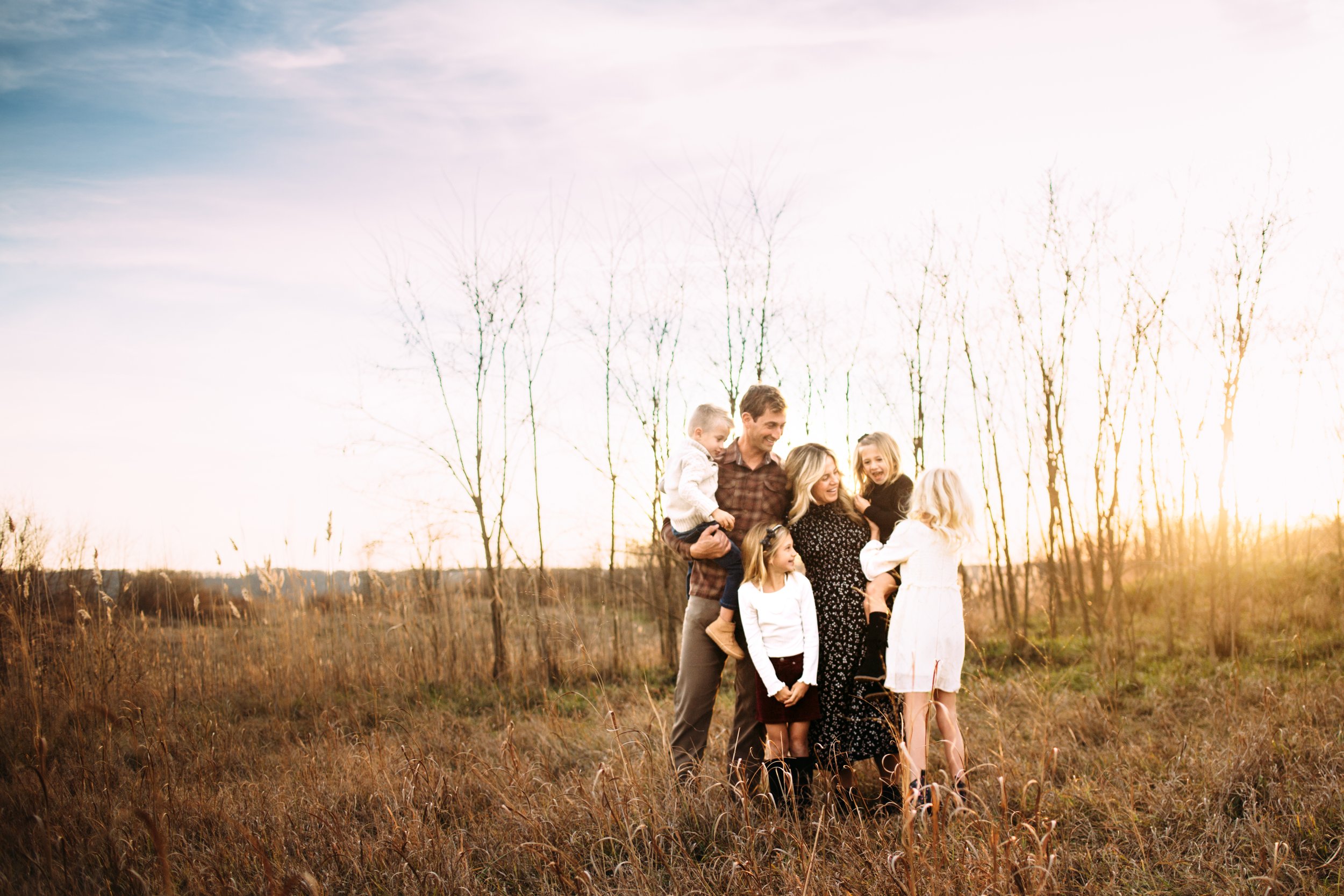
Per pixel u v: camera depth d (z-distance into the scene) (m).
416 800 3.45
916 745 3.29
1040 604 9.12
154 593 7.56
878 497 3.87
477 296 7.48
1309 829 2.77
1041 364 8.09
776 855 2.80
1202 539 9.11
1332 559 8.09
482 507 7.12
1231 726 3.96
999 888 2.28
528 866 2.99
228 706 5.74
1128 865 2.72
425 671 6.85
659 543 7.44
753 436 3.67
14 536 6.00
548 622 7.14
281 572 7.13
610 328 7.70
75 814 3.34
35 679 4.78
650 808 3.14
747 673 3.57
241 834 3.19
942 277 8.55
